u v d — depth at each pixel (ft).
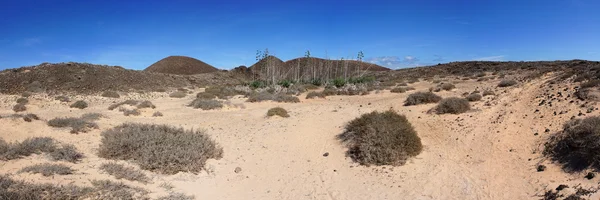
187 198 21.13
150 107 56.80
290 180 25.22
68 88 90.27
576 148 22.38
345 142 31.81
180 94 86.22
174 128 32.53
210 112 52.01
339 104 58.34
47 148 24.67
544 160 23.44
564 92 37.88
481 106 40.47
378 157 26.63
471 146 28.40
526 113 33.50
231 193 22.98
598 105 29.63
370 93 76.07
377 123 30.25
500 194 20.65
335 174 25.91
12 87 86.22
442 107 39.09
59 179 19.72
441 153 27.94
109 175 21.85
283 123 41.04
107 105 64.75
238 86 108.27
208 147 28.48
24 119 32.99
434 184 22.89
